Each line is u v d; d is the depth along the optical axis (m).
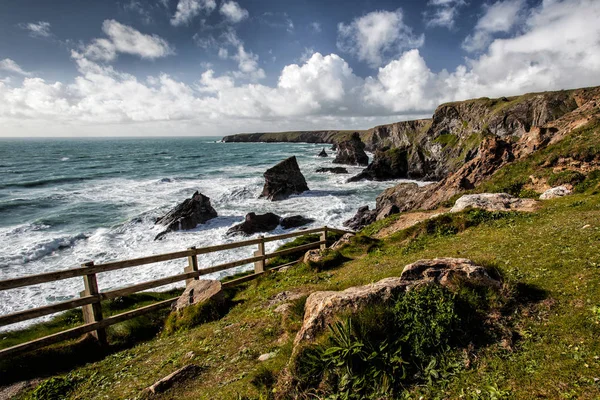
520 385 3.81
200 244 25.33
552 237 8.53
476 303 5.23
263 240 12.66
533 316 5.06
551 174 18.42
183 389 5.45
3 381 6.93
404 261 10.02
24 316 7.00
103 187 49.31
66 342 8.11
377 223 20.52
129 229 29.00
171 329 9.20
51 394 6.17
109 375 6.79
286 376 4.73
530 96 68.94
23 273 19.48
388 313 5.04
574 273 6.07
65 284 17.52
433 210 21.22
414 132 110.75
